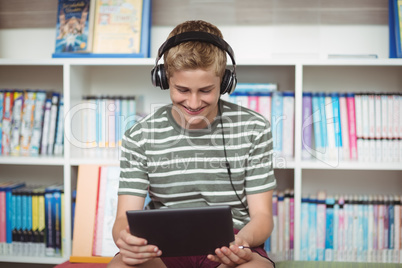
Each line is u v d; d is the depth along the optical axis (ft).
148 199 5.88
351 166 5.84
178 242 3.54
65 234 6.23
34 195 6.39
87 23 6.31
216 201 4.43
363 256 6.13
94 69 7.03
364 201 6.11
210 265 3.99
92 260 5.91
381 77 6.70
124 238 3.58
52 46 7.07
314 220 6.14
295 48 6.59
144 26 6.29
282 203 6.13
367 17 6.53
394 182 6.82
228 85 4.12
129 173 4.50
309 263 4.79
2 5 7.06
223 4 6.70
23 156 6.42
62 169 7.29
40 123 6.54
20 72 7.25
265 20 6.66
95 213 6.06
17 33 7.13
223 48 3.96
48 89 7.20
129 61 5.99
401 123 6.05
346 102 6.14
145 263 3.76
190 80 3.76
